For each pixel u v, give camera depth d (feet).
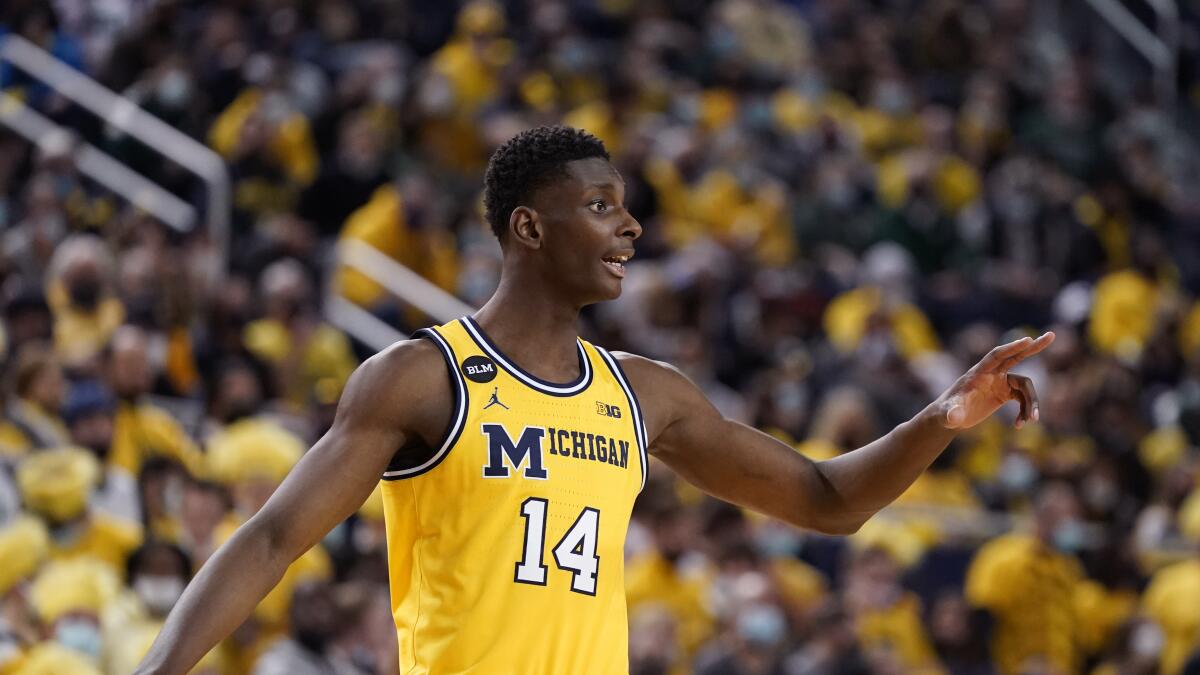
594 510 29.48
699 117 119.55
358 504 28.76
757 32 128.67
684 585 72.28
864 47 132.46
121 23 118.42
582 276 30.09
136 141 94.89
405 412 28.89
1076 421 95.04
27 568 57.93
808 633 72.74
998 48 135.64
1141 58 139.95
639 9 128.98
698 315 98.43
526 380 29.76
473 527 28.86
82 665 53.72
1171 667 77.61
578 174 30.17
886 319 94.32
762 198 112.98
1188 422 98.22
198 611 27.04
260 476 68.28
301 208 102.22
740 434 32.50
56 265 82.02
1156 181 126.93
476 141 110.93
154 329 81.87
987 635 77.92
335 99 108.47
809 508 32.73
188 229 91.66
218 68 108.47
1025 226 117.50
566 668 28.91
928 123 124.47
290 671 58.39
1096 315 108.88
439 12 125.90
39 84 103.96
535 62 119.85
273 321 83.61
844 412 85.25
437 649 28.68
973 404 31.53
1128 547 82.12
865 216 114.83
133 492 65.21
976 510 85.56
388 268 93.61
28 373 67.56
